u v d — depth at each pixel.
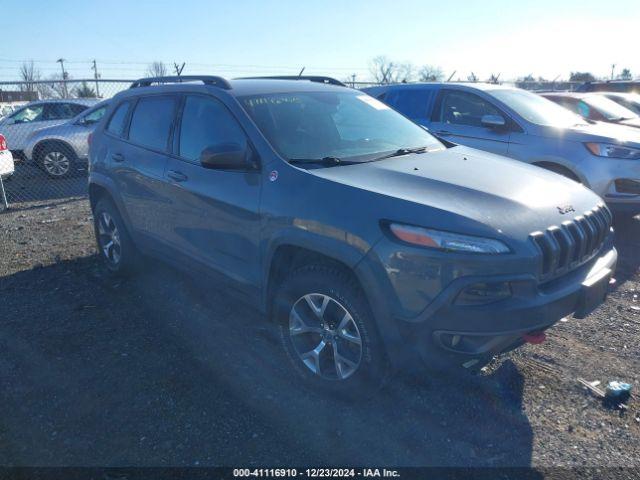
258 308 3.52
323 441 2.81
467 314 2.52
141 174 4.30
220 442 2.80
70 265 5.46
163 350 3.71
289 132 3.54
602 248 3.24
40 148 11.04
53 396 3.19
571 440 2.81
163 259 4.38
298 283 3.12
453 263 2.53
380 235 2.70
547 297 2.65
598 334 3.93
